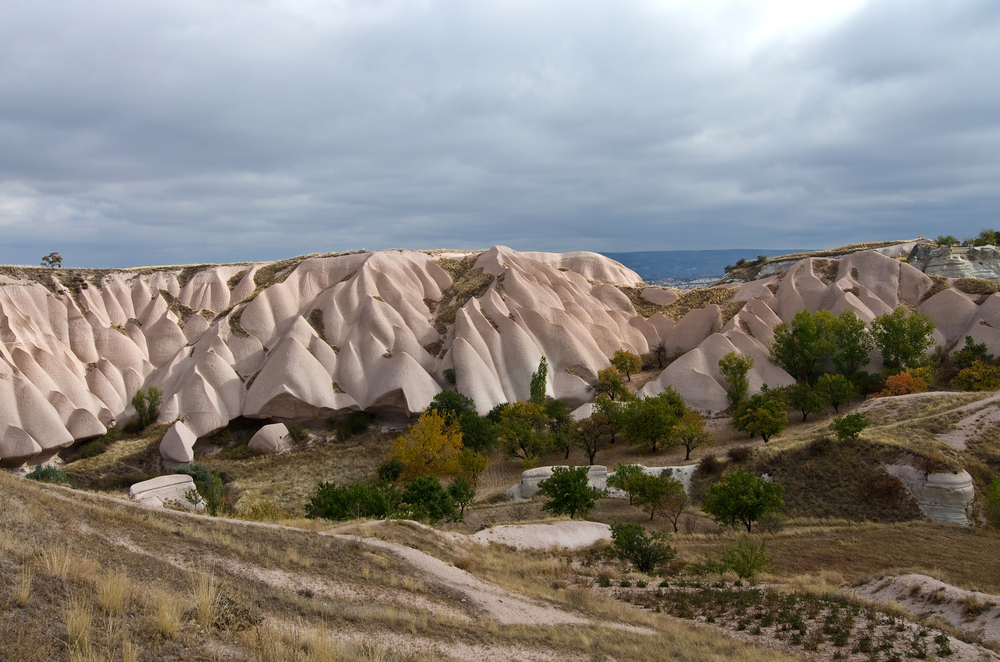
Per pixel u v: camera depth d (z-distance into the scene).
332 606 11.73
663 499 32.16
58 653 7.20
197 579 11.16
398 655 9.96
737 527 31.80
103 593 8.66
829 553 26.53
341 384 57.75
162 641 8.16
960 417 38.41
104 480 45.41
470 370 57.88
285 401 54.03
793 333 57.62
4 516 11.11
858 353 55.25
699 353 59.06
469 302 66.56
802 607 17.97
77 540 11.29
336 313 64.94
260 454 51.75
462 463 43.78
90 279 68.44
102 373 58.22
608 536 29.38
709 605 18.72
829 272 71.44
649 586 20.77
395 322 64.44
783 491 32.69
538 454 46.50
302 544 15.57
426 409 52.69
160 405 54.66
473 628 12.61
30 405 49.97
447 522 31.36
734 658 13.68
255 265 77.25
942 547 27.11
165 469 48.25
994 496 30.09
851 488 34.16
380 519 23.78
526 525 28.25
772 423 44.47
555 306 69.38
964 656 14.54
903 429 37.88
